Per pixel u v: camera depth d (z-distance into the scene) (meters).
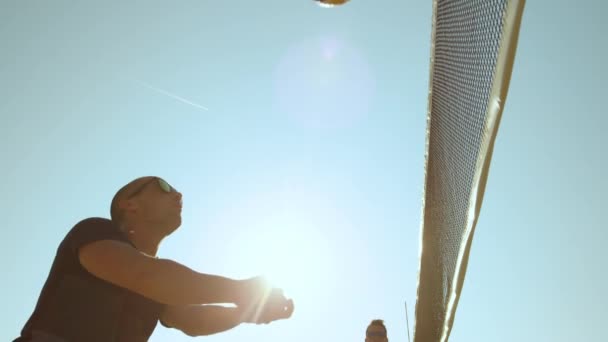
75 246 2.37
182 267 2.37
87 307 2.40
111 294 2.46
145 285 2.31
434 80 4.12
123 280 2.32
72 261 2.42
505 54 2.82
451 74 3.65
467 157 3.41
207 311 3.38
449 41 3.66
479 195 3.25
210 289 2.38
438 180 4.25
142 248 2.87
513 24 2.77
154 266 2.33
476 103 3.19
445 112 3.87
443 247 4.14
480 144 3.16
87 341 2.38
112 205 2.89
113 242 2.38
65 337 2.35
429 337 4.84
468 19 3.26
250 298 2.46
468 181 3.42
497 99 2.91
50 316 2.38
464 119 3.43
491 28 2.96
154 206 2.87
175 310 3.33
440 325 4.39
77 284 2.41
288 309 2.51
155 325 2.86
